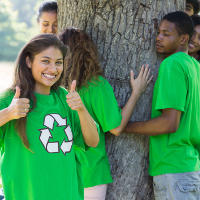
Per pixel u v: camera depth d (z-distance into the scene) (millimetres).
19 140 3414
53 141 3518
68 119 3766
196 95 4578
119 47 4797
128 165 4887
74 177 3684
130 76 4758
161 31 4676
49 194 3420
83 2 4812
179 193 4363
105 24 4781
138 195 4918
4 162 3398
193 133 4625
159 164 4535
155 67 4895
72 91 3521
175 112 4316
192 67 4539
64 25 5066
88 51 4430
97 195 4523
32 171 3389
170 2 4906
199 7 7477
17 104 3178
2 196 4809
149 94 4910
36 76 3535
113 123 4363
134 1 4730
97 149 4508
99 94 4395
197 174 4504
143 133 4496
